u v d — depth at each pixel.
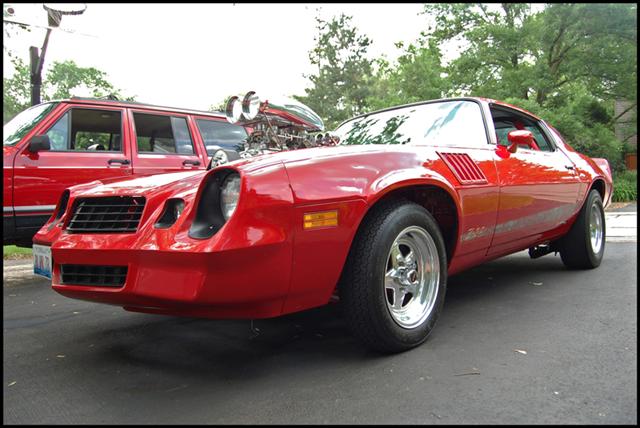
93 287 2.12
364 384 2.00
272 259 1.92
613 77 15.94
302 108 3.11
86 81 40.50
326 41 35.84
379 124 3.55
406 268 2.42
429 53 18.41
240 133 6.45
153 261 1.94
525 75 15.75
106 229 2.17
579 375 2.04
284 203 1.93
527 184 3.21
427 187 2.51
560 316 2.91
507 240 3.19
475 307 3.16
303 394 1.93
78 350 2.63
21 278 4.99
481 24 17.59
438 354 2.32
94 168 4.95
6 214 4.33
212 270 1.82
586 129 14.70
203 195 1.96
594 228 4.38
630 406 1.76
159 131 5.69
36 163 4.54
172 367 2.31
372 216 2.25
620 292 3.44
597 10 14.73
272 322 2.98
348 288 2.20
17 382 2.19
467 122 3.26
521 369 2.12
